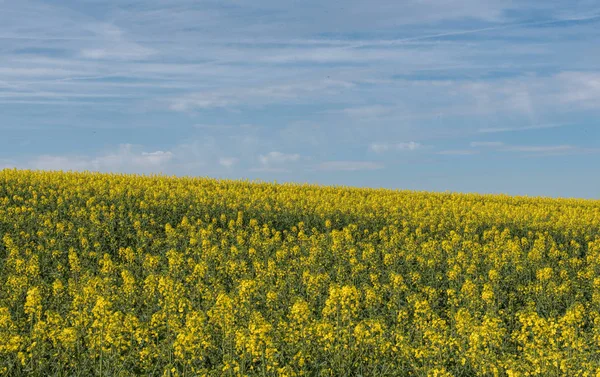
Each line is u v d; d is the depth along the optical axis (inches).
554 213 1168.2
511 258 793.6
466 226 957.2
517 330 536.4
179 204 1052.5
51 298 585.3
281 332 463.5
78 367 415.2
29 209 932.6
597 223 1042.1
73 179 1272.1
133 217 940.0
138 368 422.3
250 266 761.0
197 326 439.5
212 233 877.2
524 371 410.3
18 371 404.2
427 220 1027.3
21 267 660.7
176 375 390.3
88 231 872.9
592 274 695.1
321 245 845.2
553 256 825.5
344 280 706.8
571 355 443.5
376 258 789.2
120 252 764.0
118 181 1330.0
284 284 632.4
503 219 1058.1
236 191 1241.4
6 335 421.7
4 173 1289.4
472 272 713.0
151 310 553.0
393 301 604.7
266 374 400.8
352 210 1055.6
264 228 903.7
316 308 598.2
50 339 449.1
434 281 702.5
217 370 401.1
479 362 428.1
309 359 424.8
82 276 650.8
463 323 474.3
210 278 657.0
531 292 653.3
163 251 805.2
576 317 485.7
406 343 449.7
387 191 1526.8
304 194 1310.3
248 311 523.5
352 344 445.4
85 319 450.3
